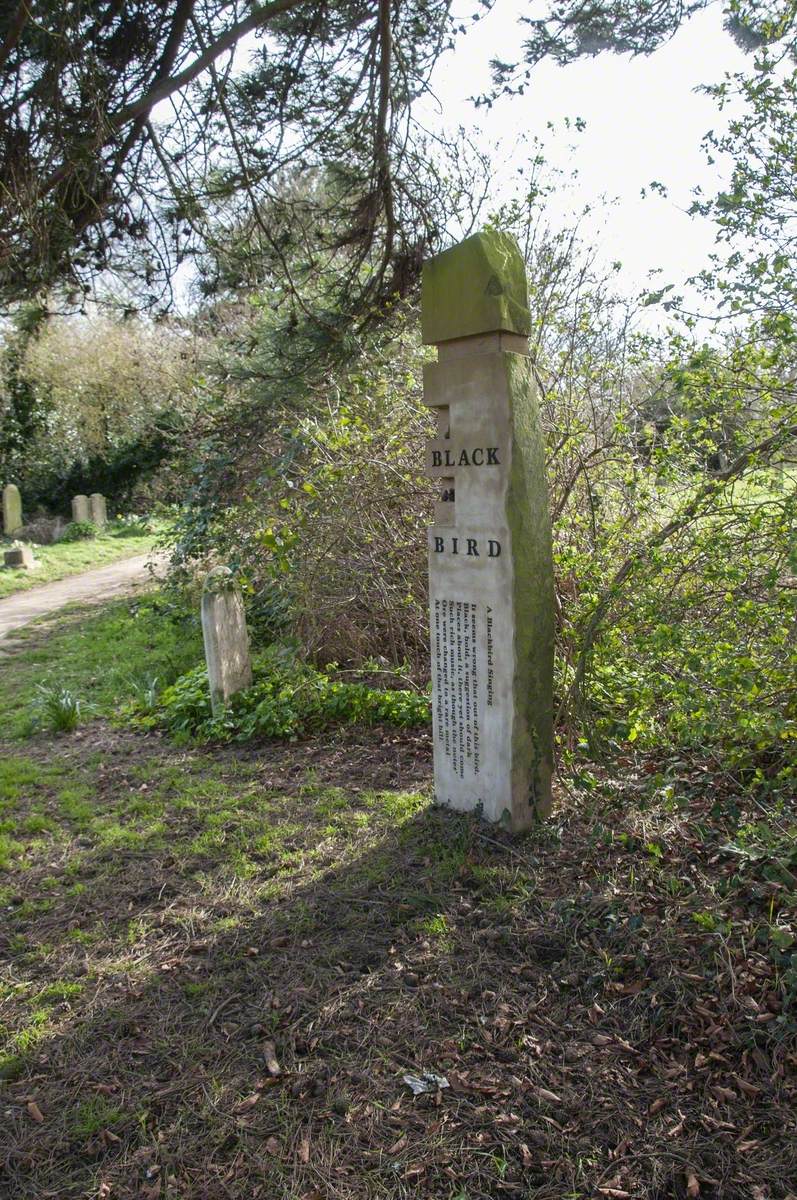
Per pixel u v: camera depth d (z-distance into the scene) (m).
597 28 4.65
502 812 4.18
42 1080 2.74
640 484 5.11
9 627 11.73
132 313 4.84
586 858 3.84
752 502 4.04
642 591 4.14
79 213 4.22
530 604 4.03
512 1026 2.82
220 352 9.15
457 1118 2.46
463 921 3.45
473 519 4.11
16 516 22.00
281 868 4.12
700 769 4.41
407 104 4.90
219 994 3.11
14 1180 2.35
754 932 3.05
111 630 10.78
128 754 6.17
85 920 3.77
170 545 11.00
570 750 4.50
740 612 3.66
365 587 6.85
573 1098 2.50
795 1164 2.22
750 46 4.45
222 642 6.62
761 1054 2.58
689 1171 2.23
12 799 5.31
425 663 7.16
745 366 3.96
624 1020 2.81
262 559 7.16
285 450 6.74
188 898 3.89
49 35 3.52
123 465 25.41
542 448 4.08
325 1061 2.72
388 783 5.16
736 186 3.91
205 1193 2.26
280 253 4.96
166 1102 2.60
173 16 4.07
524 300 3.98
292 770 5.57
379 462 6.19
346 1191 2.24
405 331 6.64
